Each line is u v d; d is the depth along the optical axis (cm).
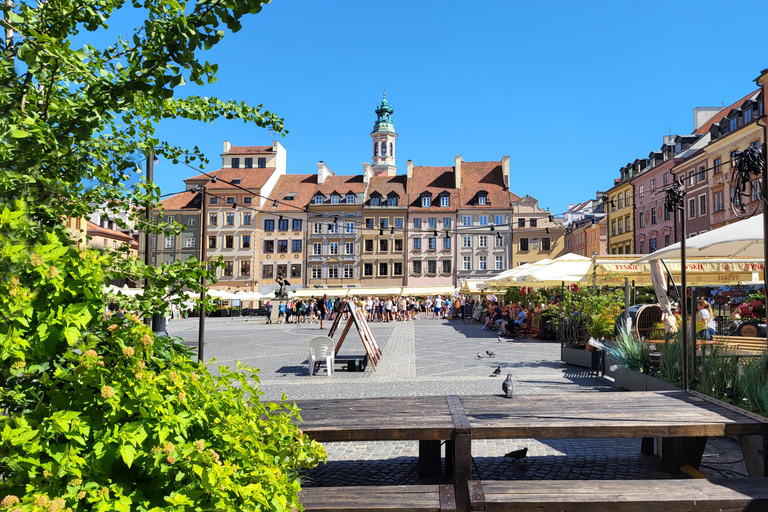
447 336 2475
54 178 261
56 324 189
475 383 1088
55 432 178
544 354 1614
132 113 337
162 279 242
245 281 7050
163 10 234
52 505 156
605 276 1353
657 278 1011
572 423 396
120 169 345
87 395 193
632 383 878
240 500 205
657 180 5022
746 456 402
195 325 3822
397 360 1539
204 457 190
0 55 254
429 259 7025
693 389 605
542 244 6894
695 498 319
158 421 194
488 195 7150
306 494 345
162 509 183
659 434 387
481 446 624
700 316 1198
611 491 334
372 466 557
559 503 318
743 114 3681
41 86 273
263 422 256
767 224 462
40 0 265
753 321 1270
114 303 227
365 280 7044
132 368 197
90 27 267
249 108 364
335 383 1134
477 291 4081
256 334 2820
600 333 1277
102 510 169
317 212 7119
